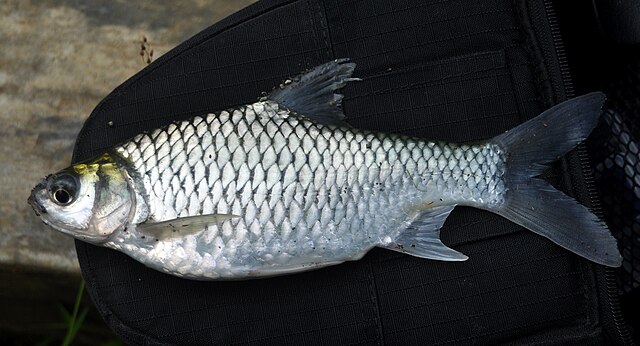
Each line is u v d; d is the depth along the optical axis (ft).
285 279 1.10
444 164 1.05
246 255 1.04
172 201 1.02
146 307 1.10
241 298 1.10
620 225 1.16
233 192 1.02
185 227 1.02
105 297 1.10
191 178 1.02
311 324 1.10
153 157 1.03
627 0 1.15
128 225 1.03
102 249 1.10
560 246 1.08
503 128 1.11
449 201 1.06
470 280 1.10
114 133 1.11
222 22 1.12
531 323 1.09
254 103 1.04
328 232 1.04
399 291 1.10
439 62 1.11
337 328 1.10
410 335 1.10
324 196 1.03
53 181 1.03
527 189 1.05
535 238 1.10
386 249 1.10
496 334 1.09
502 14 1.12
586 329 1.08
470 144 1.05
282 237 1.03
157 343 1.09
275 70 1.12
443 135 1.11
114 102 1.11
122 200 1.03
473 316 1.09
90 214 1.03
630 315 1.16
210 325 1.10
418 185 1.05
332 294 1.10
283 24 1.12
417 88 1.11
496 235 1.10
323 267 1.09
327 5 1.12
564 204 1.05
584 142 1.14
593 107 1.04
